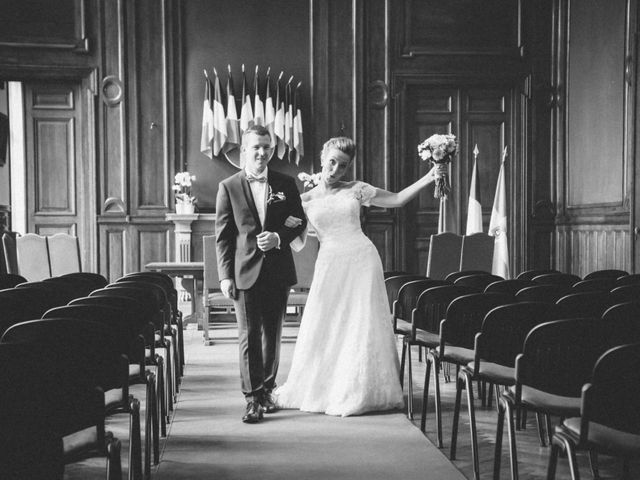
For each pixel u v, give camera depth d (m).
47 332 2.71
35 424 2.06
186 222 10.76
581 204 10.89
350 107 11.33
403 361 5.18
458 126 11.55
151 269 8.15
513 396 3.11
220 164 11.20
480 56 11.41
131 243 10.99
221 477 3.41
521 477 3.47
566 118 11.32
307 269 8.14
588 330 2.84
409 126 11.52
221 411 4.76
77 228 11.02
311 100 11.31
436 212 11.53
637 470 3.59
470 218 10.09
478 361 3.46
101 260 10.95
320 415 4.61
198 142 11.18
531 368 2.94
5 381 2.03
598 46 10.33
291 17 11.31
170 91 11.07
